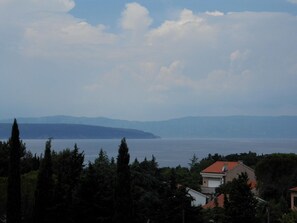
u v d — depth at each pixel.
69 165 50.16
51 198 43.91
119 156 42.94
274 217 57.66
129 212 42.44
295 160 75.62
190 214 48.09
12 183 42.06
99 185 45.62
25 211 48.78
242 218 48.97
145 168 53.03
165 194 48.19
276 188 75.25
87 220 45.12
